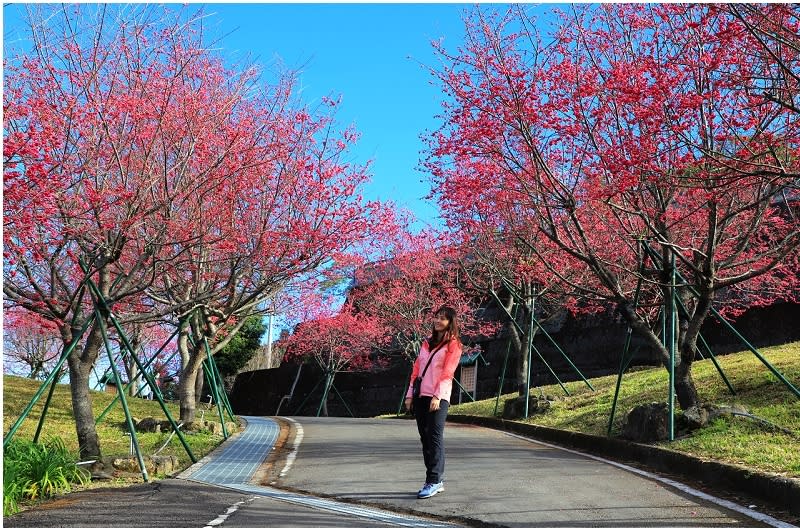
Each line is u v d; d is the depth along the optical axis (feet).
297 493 26.50
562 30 38.70
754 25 27.68
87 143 28.99
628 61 36.37
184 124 32.58
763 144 28.73
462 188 42.09
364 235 42.37
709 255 35.88
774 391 38.86
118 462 28.99
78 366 31.53
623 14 37.29
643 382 53.06
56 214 28.17
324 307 97.40
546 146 41.65
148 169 30.99
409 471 30.50
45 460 23.89
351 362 110.22
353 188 41.06
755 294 59.31
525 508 22.68
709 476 27.32
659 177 29.66
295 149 41.24
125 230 29.07
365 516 21.38
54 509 20.29
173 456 31.99
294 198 40.70
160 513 19.81
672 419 33.73
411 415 80.43
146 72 31.68
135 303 45.75
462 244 63.46
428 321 87.86
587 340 80.84
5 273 31.50
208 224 36.29
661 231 38.50
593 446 39.22
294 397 121.60
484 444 41.98
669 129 29.63
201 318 51.16
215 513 20.12
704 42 29.94
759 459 26.78
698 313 37.70
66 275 38.91
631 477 28.86
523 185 39.65
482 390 91.56
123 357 50.44
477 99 38.40
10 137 25.25
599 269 40.57
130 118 30.78
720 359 55.26
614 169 30.35
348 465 32.58
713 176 28.12
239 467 32.73
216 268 45.27
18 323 61.67
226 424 49.78
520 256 59.98
